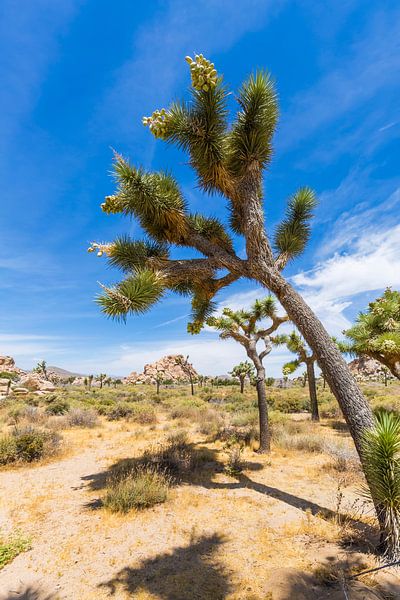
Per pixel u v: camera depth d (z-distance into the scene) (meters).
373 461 3.82
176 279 6.20
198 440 10.97
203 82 5.02
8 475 7.37
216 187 6.02
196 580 3.48
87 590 3.37
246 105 5.38
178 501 5.70
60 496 6.05
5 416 15.74
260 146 5.54
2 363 77.50
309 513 5.09
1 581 3.54
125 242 6.52
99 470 7.64
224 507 5.46
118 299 4.95
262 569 3.65
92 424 14.12
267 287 5.64
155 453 8.62
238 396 28.03
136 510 5.31
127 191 5.87
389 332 8.66
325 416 17.48
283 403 20.11
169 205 5.99
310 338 5.03
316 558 3.80
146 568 3.74
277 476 7.15
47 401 25.70
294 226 6.75
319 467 7.75
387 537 3.60
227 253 6.27
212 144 5.25
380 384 41.78
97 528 4.74
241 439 10.43
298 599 3.06
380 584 3.26
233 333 9.85
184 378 96.06
